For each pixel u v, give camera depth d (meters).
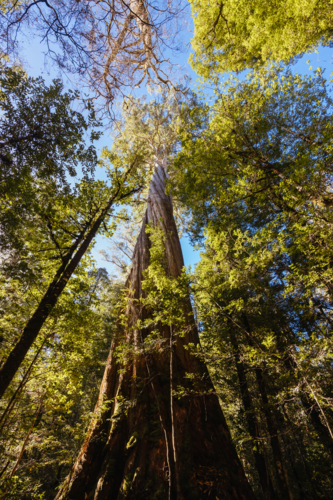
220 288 5.00
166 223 10.59
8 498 5.28
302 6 5.37
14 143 4.69
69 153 5.64
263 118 5.89
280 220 5.08
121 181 8.16
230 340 6.76
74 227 6.99
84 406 10.02
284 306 6.55
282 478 5.66
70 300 6.40
